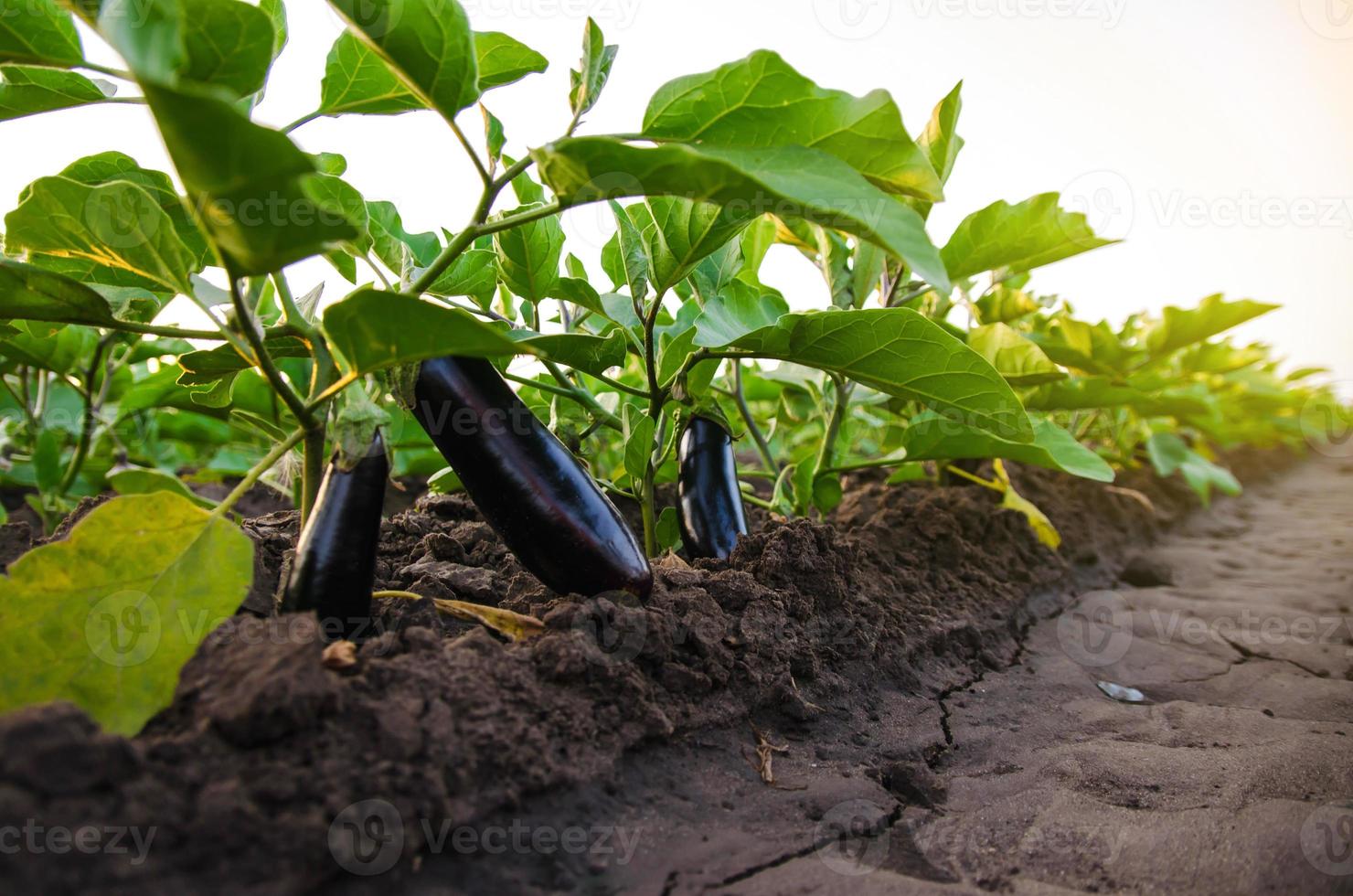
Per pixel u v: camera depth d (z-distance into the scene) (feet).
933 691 2.48
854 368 2.23
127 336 3.57
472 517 2.78
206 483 5.16
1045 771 2.02
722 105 1.64
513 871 1.42
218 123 1.18
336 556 1.67
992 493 4.21
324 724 1.40
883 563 3.08
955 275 3.04
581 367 2.24
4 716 1.21
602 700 1.77
